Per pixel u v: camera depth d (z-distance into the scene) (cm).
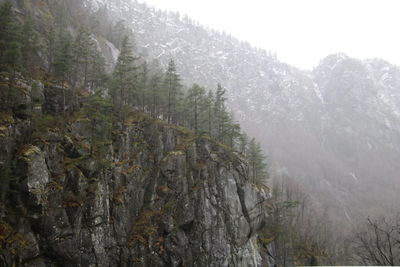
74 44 5266
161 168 5025
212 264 4712
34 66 4784
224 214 5262
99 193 3853
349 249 5606
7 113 3459
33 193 3183
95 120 4178
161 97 6069
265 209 6506
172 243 4503
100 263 3603
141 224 4384
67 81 5128
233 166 5950
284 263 6300
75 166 3769
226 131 6431
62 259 3303
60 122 4081
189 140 5628
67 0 8525
